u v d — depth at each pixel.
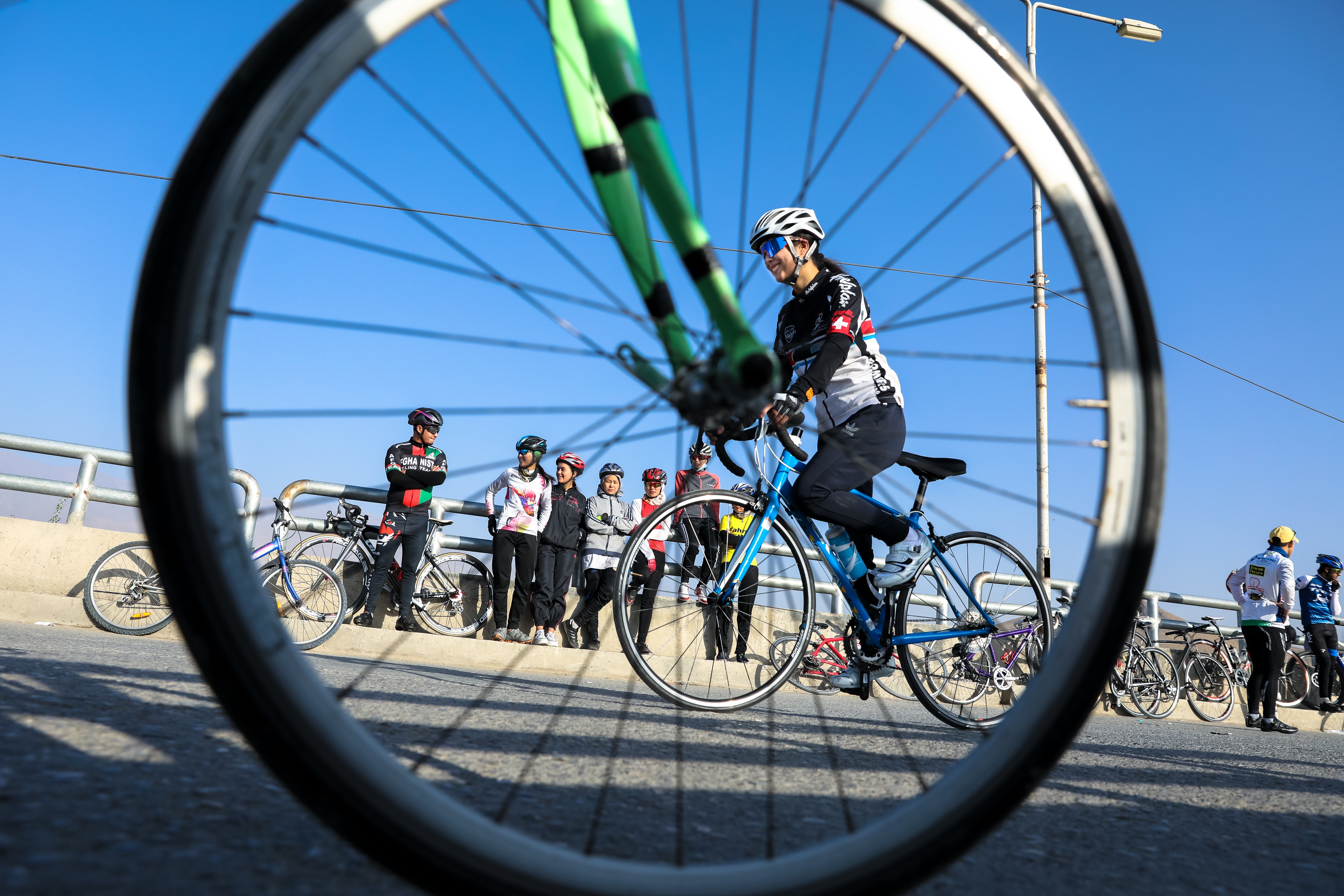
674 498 2.69
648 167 0.96
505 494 5.89
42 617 4.89
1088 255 1.02
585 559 5.85
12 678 2.00
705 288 0.95
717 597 2.65
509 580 5.75
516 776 1.51
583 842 1.11
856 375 2.44
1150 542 0.98
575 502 5.84
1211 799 1.96
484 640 5.90
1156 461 0.99
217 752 1.45
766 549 2.69
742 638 2.66
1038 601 2.95
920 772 1.95
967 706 2.89
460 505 6.10
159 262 0.76
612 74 0.96
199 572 0.74
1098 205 1.04
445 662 5.31
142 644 3.83
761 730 2.45
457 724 2.06
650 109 0.97
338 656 4.58
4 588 5.08
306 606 5.11
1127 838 1.47
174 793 1.16
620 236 1.15
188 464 0.75
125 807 1.07
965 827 0.89
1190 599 8.55
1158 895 1.15
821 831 1.30
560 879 0.80
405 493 5.55
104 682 2.13
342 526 5.39
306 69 0.82
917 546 2.59
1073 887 1.15
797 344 2.48
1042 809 1.65
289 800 1.19
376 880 0.91
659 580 2.73
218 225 0.77
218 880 0.86
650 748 1.97
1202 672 7.87
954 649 2.86
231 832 1.02
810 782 1.72
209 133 0.78
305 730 0.77
